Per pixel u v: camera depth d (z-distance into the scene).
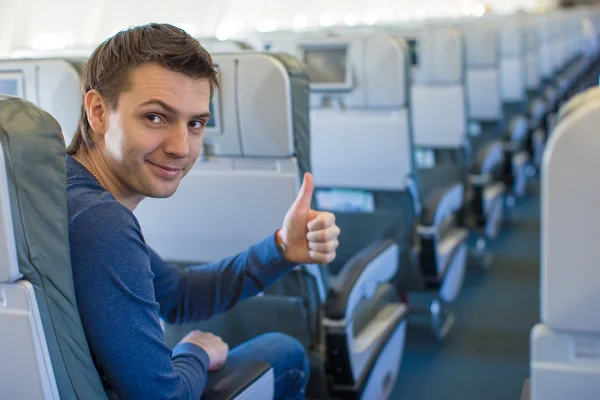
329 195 2.77
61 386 1.00
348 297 1.84
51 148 0.93
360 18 8.50
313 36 2.62
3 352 0.97
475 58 4.35
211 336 1.47
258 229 1.76
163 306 1.57
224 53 1.62
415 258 2.68
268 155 1.66
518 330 3.16
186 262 1.91
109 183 1.16
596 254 0.99
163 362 1.13
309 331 1.86
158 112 1.07
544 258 1.01
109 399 1.15
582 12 11.55
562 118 1.02
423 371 2.78
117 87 1.06
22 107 0.91
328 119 2.58
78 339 1.01
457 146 3.61
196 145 1.15
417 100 3.57
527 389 1.30
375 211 2.64
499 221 4.42
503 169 4.86
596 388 1.06
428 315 3.31
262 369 1.43
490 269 4.03
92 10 3.86
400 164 2.56
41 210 0.93
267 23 6.36
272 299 1.83
